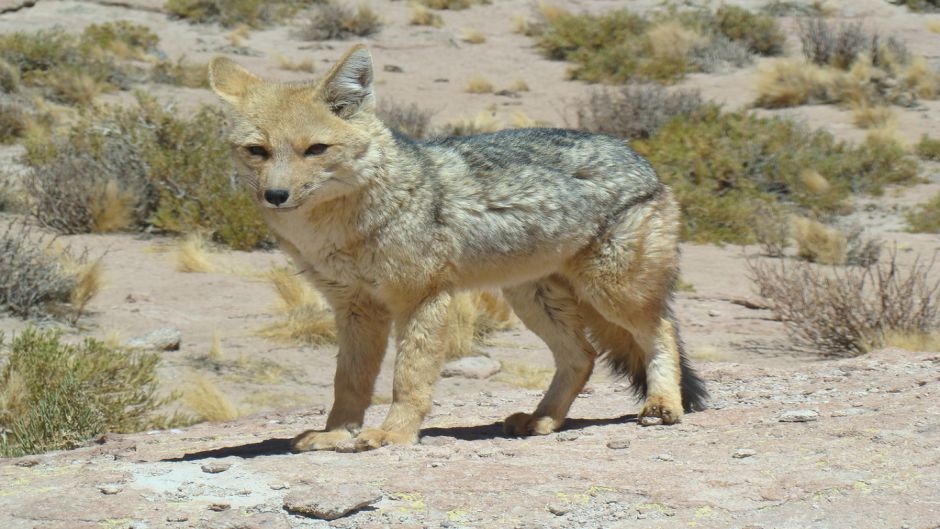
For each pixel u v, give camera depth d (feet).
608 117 105.70
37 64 116.67
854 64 126.31
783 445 23.17
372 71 25.64
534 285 30.04
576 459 23.38
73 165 76.18
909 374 31.99
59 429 34.76
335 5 151.94
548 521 19.30
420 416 26.27
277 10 156.25
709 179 90.58
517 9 164.86
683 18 146.30
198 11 147.64
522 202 27.30
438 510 19.93
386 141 25.72
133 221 75.97
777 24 146.00
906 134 107.65
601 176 28.58
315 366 48.96
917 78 123.85
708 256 76.38
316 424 33.88
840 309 51.47
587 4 162.91
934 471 20.66
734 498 19.97
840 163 94.94
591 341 31.17
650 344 29.14
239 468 23.06
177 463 23.81
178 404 42.01
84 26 140.36
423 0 163.63
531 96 123.75
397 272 25.84
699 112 104.68
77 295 55.62
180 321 54.39
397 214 25.57
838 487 20.17
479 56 142.00
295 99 25.08
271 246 73.26
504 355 51.93
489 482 21.36
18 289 53.06
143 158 78.59
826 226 82.33
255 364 48.39
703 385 30.48
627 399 35.29
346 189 25.08
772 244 77.25
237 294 59.98
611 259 28.60
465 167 27.07
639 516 19.36
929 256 74.74
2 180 80.38
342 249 25.75
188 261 64.80
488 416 33.45
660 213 29.30
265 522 19.31
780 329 56.75
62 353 38.22
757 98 120.67
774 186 92.43
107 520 19.71
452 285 26.81
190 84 121.70
